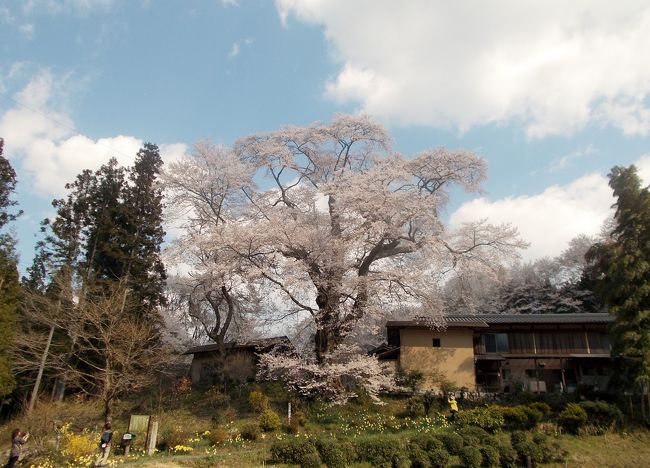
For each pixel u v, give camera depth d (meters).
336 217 23.14
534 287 36.94
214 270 21.97
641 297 18.64
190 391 26.77
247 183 26.83
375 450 14.89
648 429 17.47
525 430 17.86
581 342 25.41
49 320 23.05
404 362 24.77
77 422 19.19
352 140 26.55
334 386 21.30
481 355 25.03
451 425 18.34
